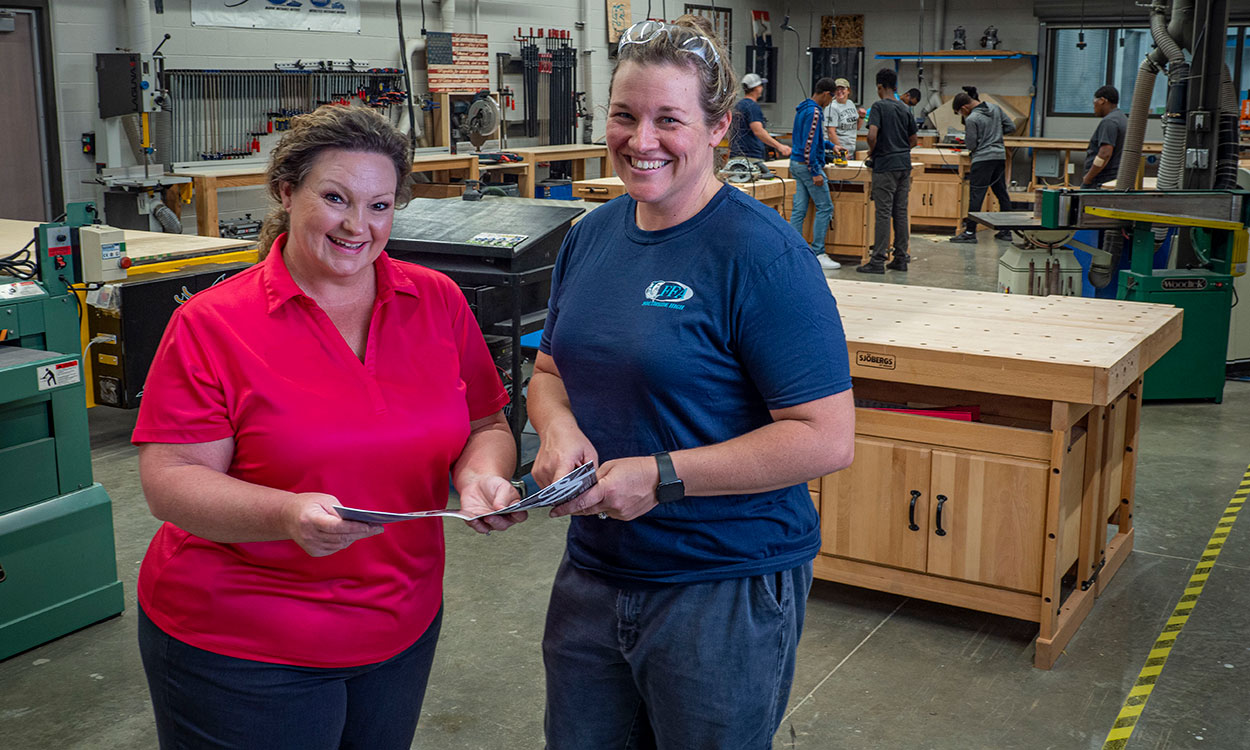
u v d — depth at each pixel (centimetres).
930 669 298
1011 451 294
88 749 260
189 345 147
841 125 1204
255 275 153
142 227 740
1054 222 527
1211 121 590
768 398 150
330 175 143
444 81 1009
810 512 166
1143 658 303
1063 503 293
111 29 775
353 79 928
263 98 866
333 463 151
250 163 842
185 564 153
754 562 156
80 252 350
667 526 156
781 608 160
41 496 308
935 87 1552
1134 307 356
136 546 383
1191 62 593
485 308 419
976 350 293
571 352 160
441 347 163
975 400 314
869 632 320
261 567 151
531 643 314
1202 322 549
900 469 310
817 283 150
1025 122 1489
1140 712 275
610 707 172
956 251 1045
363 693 164
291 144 145
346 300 156
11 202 742
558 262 176
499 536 392
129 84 725
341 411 151
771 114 1641
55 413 308
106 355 456
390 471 155
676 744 162
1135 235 551
